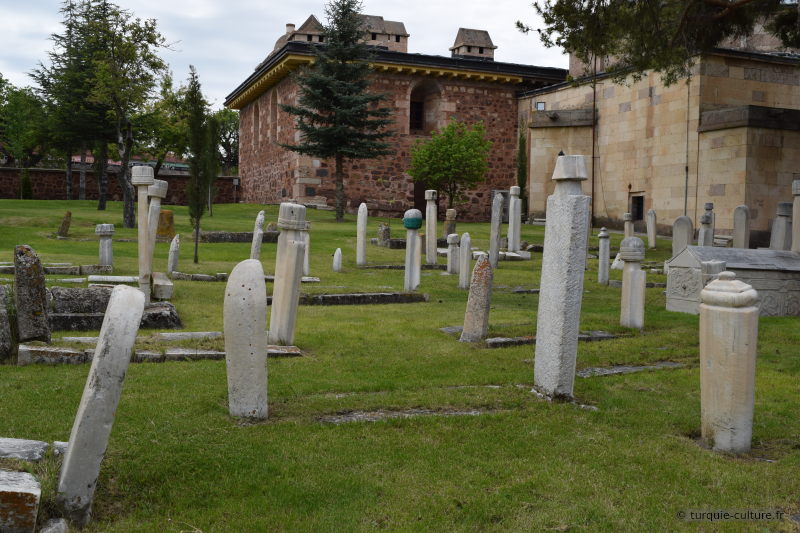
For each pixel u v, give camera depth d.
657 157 31.05
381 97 31.02
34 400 5.56
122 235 22.73
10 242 19.59
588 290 15.39
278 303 7.96
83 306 8.92
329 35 30.69
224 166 68.69
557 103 37.34
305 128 30.81
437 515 3.82
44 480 3.51
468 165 33.41
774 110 27.19
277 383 6.36
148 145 39.00
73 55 34.12
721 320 4.88
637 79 21.45
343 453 4.62
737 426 4.88
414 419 5.32
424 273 17.22
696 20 19.09
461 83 40.03
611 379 7.03
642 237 29.08
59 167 55.94
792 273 12.10
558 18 18.38
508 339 8.62
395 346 8.35
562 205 5.92
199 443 4.62
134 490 3.96
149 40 26.53
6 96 51.19
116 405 3.53
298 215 7.92
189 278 14.05
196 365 6.95
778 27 19.80
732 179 27.67
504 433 5.11
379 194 38.41
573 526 3.74
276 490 4.05
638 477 4.39
